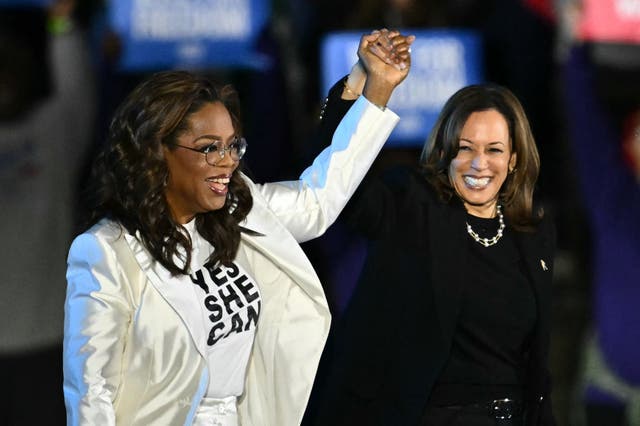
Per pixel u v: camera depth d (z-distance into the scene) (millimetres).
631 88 28953
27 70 27344
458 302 18109
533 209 19016
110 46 29953
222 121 16297
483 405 18250
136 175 16219
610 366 28359
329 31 33188
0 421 27672
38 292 27500
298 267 17312
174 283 16438
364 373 18328
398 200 18688
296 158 31312
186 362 16391
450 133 18406
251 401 17438
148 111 16141
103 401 15758
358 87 18453
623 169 28656
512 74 33938
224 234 16859
